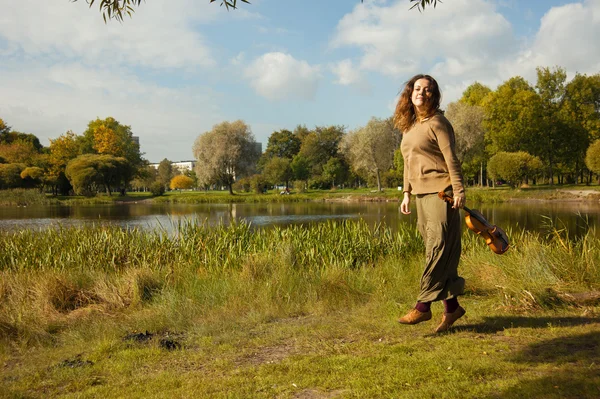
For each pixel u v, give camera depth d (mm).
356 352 2893
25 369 2879
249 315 4043
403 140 3318
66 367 2857
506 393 2119
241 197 48531
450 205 3086
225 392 2336
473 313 3766
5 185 53500
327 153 79438
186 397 2293
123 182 58688
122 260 8148
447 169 3111
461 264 5840
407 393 2182
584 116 48062
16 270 7180
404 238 8797
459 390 2182
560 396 2049
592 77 48781
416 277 5418
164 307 4273
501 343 2938
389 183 59906
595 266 5027
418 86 3160
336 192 57000
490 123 47938
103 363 2934
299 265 6586
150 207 39094
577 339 2959
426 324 3467
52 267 7520
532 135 47031
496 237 3113
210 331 3617
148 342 3393
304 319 3967
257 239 8734
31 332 3641
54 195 56750
